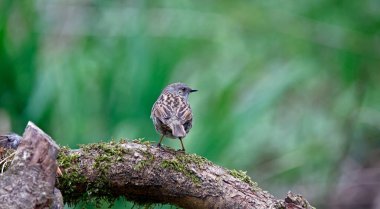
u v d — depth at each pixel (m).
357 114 17.22
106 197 7.94
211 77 14.36
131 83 13.08
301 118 17.16
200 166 7.79
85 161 7.70
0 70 12.72
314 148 17.19
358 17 15.83
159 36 13.84
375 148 18.69
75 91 12.89
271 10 15.48
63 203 7.74
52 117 12.84
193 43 14.35
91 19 14.30
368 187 18.64
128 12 13.95
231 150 13.72
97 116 12.95
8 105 12.77
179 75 14.23
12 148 7.80
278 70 14.88
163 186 7.73
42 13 13.85
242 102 14.08
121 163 7.70
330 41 15.66
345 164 18.84
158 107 9.21
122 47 13.49
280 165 17.14
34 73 12.90
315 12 15.66
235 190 7.73
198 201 7.74
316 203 17.94
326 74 16.20
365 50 15.88
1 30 12.72
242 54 14.95
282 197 17.78
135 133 12.75
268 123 16.88
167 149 7.87
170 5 14.43
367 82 16.78
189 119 9.20
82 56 13.29
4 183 6.79
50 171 6.89
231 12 15.04
